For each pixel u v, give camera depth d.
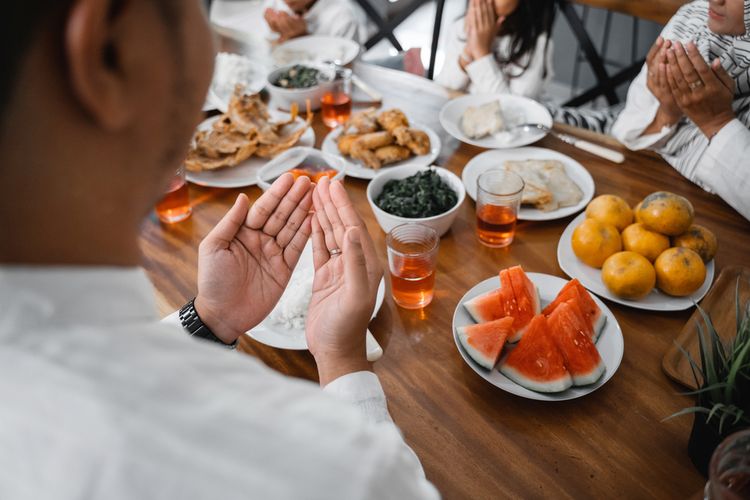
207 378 0.39
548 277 1.15
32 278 0.35
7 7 0.29
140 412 0.35
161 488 0.34
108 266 0.39
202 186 1.51
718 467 0.60
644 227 1.14
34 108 0.31
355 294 0.74
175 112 0.39
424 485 0.46
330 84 1.75
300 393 0.41
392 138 1.56
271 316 1.06
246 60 1.98
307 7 2.43
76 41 0.30
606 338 1.01
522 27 2.12
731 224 1.30
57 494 0.33
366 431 0.40
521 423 0.91
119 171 0.37
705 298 1.10
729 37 1.53
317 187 0.92
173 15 0.36
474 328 1.00
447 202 1.27
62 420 0.34
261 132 1.58
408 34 4.40
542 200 1.33
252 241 0.93
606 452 0.86
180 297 1.17
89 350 0.35
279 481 0.36
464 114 1.69
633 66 2.51
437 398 0.96
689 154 1.46
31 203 0.34
